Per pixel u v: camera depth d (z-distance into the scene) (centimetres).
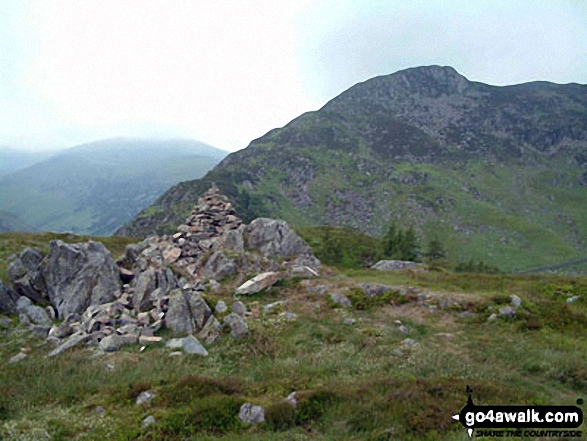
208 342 2236
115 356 2053
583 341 2097
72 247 2994
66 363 1961
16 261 3106
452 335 2242
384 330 2327
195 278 3297
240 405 1390
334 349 2091
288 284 3209
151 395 1533
